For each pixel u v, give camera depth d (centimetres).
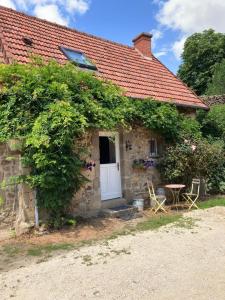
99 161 875
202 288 423
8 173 722
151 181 1047
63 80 774
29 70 748
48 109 718
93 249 596
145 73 1295
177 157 1024
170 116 1059
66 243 637
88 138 840
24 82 729
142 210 931
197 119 1345
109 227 749
